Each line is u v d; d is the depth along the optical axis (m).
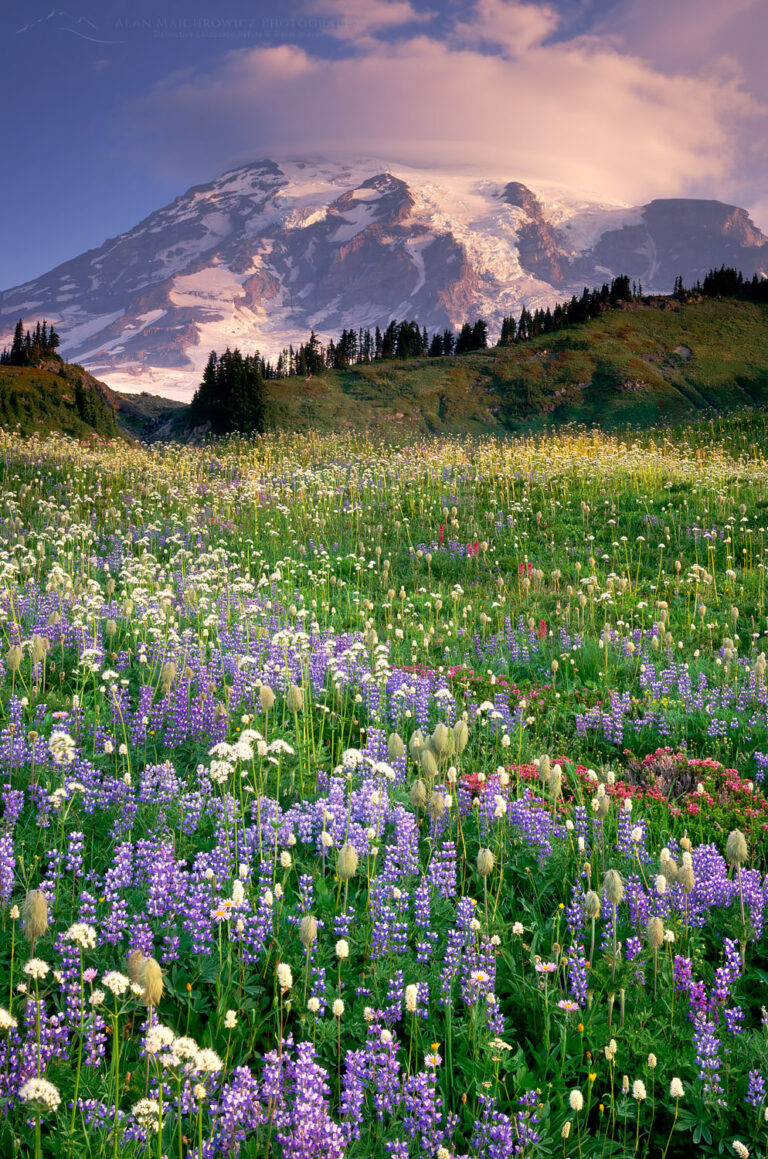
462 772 7.53
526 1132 3.75
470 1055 4.36
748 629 12.95
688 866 4.97
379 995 4.64
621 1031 4.41
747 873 5.73
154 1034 3.24
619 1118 4.09
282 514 21.23
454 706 8.91
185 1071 3.36
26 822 5.97
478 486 24.06
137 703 8.55
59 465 26.30
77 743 7.13
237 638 10.94
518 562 17.11
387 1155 3.70
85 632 9.73
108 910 5.04
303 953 4.84
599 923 5.56
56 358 104.19
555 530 19.30
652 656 11.54
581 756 8.45
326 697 9.17
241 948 4.64
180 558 15.55
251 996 4.60
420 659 11.40
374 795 6.03
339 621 12.93
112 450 33.41
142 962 3.44
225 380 107.44
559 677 11.16
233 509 21.88
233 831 5.95
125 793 6.20
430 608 13.50
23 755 6.59
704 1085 4.12
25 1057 3.75
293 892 5.52
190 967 4.76
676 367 119.38
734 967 4.90
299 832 6.12
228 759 6.45
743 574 15.57
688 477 23.42
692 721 9.45
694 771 7.82
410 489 24.09
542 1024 4.64
